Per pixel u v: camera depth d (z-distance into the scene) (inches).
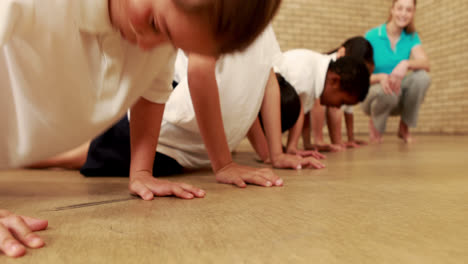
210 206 23.6
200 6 13.4
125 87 24.2
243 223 19.3
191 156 42.3
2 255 14.9
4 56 22.0
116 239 16.8
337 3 171.3
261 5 14.1
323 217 20.4
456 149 71.2
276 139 44.6
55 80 22.3
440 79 156.3
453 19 149.9
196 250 15.2
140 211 22.4
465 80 144.8
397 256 14.3
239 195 27.4
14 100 23.8
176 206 23.7
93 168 39.8
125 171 40.6
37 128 24.8
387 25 107.3
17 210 22.9
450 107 151.5
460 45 146.7
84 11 20.6
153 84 28.6
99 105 23.9
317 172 39.9
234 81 39.4
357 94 56.8
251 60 39.6
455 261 13.8
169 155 39.7
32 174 43.1
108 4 20.5
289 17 165.3
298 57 57.0
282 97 50.8
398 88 96.3
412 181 33.1
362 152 67.9
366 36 110.5
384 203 24.0
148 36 17.9
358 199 25.3
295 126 56.6
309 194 27.4
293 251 14.9
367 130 174.6
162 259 14.2
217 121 32.9
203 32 14.4
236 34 14.4
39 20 20.0
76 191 30.1
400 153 63.8
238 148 86.1
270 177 31.9
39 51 21.0
